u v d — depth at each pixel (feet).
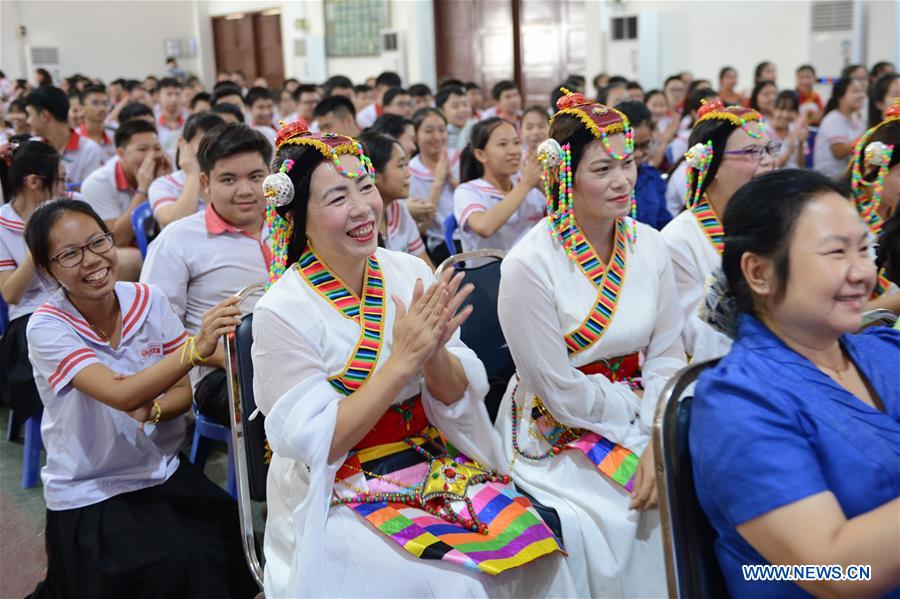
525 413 6.46
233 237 8.77
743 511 3.59
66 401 6.46
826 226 3.71
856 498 3.63
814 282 3.72
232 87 22.90
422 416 5.69
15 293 9.45
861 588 3.37
